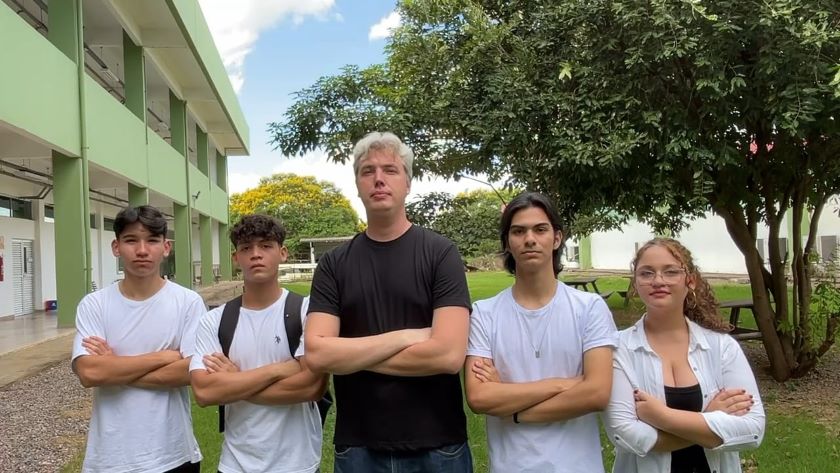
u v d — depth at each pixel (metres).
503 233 2.55
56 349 9.16
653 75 5.48
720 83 5.13
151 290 2.89
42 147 10.60
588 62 5.77
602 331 2.39
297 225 49.47
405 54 6.90
